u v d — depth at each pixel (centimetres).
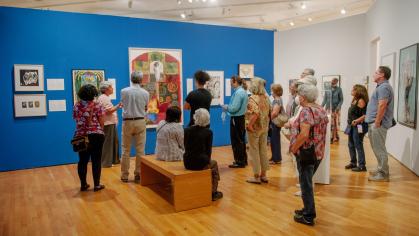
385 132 496
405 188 468
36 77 621
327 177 490
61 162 657
